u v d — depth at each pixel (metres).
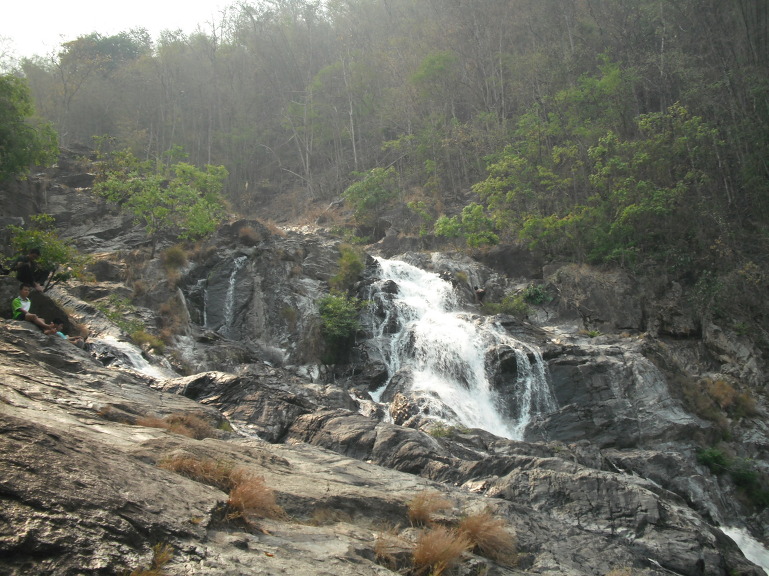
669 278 28.75
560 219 30.45
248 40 53.28
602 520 10.23
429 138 40.59
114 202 26.94
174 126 47.31
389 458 12.23
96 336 17.05
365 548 6.43
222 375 14.41
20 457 4.99
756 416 22.78
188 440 8.42
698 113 32.97
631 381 20.67
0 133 22.36
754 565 10.29
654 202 28.62
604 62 37.91
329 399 16.83
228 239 24.91
